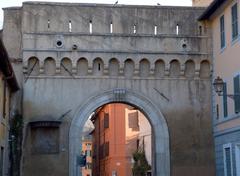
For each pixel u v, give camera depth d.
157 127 31.58
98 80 31.48
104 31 31.88
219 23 30.98
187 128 31.70
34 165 30.17
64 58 31.28
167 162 31.22
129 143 55.31
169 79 32.03
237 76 27.47
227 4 29.28
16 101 30.81
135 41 31.88
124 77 31.70
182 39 32.19
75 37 31.45
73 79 31.30
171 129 31.61
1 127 26.45
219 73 30.92
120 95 31.45
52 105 30.95
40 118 30.72
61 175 30.23
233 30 28.28
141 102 31.64
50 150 30.45
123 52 31.62
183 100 31.97
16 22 31.95
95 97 31.27
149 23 32.31
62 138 30.69
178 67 32.19
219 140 30.61
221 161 30.22
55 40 31.30
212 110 31.98
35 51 31.05
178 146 31.47
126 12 32.25
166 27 32.41
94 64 31.59
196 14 32.78
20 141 30.27
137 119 54.84
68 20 31.80
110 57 31.50
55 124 30.38
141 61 31.91
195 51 32.22
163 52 31.91
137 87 31.73
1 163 27.16
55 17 31.70
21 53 31.45
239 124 27.14
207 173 31.33
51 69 31.28
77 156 30.39
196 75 32.22
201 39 32.41
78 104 31.12
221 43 30.53
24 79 30.97
